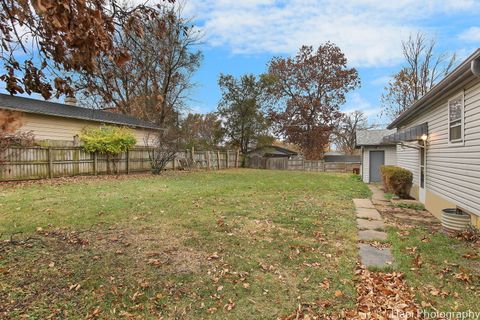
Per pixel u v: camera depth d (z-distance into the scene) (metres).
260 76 27.34
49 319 2.71
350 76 31.83
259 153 30.16
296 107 32.88
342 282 3.49
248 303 3.06
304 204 8.16
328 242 4.89
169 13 3.17
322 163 27.16
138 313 2.87
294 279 3.56
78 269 3.63
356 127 42.31
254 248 4.50
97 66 2.69
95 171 13.84
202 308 2.97
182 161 20.50
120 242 4.59
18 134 10.85
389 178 10.54
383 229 5.79
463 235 5.08
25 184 10.12
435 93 6.57
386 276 3.65
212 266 3.86
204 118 30.61
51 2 1.70
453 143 6.43
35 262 3.76
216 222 5.82
